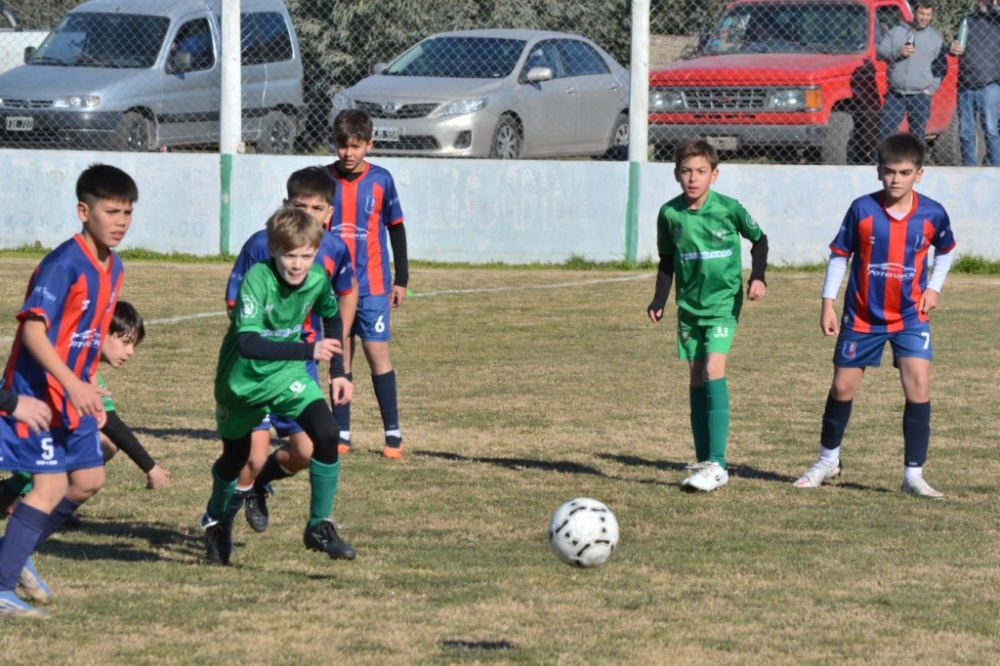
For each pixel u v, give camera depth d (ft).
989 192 142.82
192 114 164.45
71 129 156.87
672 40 167.02
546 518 58.03
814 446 73.97
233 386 47.75
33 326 41.73
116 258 45.09
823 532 56.24
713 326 65.46
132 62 162.20
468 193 150.71
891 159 62.49
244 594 46.06
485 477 66.18
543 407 83.92
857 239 64.23
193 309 120.78
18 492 52.47
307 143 170.71
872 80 146.20
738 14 155.53
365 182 73.10
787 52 150.71
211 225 154.71
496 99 154.71
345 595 46.11
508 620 43.47
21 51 197.16
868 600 46.39
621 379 93.04
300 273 46.32
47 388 43.16
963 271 143.33
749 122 146.51
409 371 95.66
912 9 168.14
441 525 56.75
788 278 140.36
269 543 53.67
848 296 64.64
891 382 92.94
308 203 58.18
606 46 189.98
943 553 52.80
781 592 47.16
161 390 87.40
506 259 150.92
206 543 50.42
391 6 186.39
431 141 153.48
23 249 155.84
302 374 48.34
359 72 187.73
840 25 151.12
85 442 44.37
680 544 53.88
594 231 149.69
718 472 64.23
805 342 106.93
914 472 64.03
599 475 67.00
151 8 165.89
